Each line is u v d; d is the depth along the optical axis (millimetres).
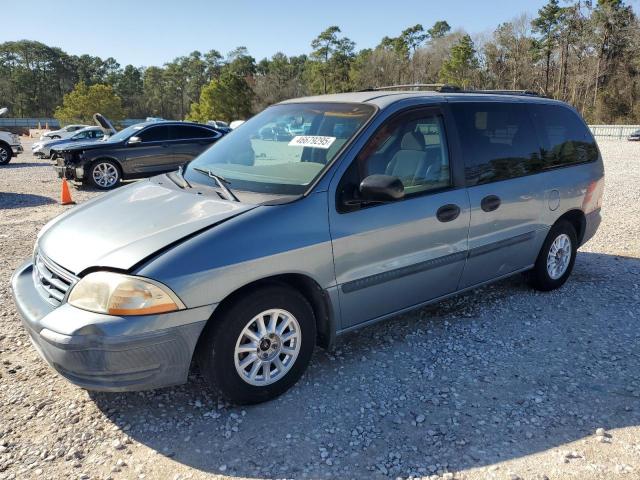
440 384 3363
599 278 5395
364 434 2855
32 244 6773
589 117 66062
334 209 3209
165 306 2646
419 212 3588
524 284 5184
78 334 2588
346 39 95938
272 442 2789
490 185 4090
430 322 4301
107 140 12352
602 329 4184
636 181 12984
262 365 3061
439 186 3779
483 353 3779
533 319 4371
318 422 2959
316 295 3268
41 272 3070
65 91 122375
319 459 2660
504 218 4207
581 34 70625
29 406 3094
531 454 2689
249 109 80875
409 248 3570
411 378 3434
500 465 2607
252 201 3131
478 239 4035
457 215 3826
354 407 3104
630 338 4023
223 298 2799
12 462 2621
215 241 2805
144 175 12445
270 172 3473
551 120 4809
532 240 4562
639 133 39375
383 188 3092
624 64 66562
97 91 67938
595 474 2539
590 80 68000
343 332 3430
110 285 2635
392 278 3531
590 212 5148
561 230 4863
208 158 4031
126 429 2893
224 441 2795
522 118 4520
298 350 3189
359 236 3291
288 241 3002
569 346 3893
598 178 5188
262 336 3012
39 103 116688
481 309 4574
